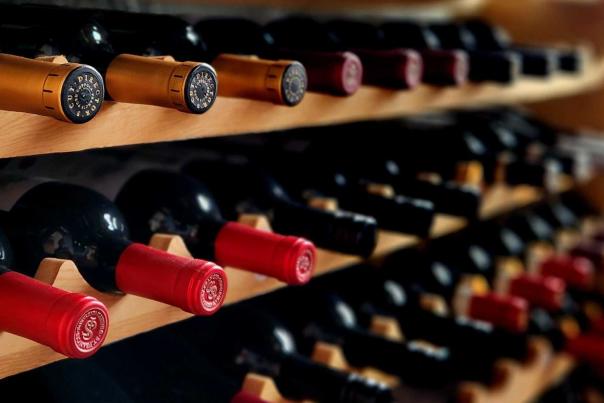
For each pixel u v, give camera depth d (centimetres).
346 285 119
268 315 100
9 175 81
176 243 80
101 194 81
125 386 90
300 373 94
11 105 69
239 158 101
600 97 175
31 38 79
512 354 123
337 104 92
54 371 88
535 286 141
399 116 132
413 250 142
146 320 79
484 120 157
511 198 134
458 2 155
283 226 93
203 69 73
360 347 104
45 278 74
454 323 119
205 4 107
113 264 77
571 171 148
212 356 96
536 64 131
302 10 119
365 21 119
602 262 175
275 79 81
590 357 151
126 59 75
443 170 119
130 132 75
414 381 103
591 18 164
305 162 103
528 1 169
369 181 107
